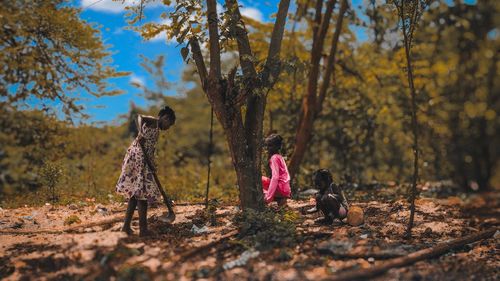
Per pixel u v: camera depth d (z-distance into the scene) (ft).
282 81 37.17
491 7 37.11
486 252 17.49
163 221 19.52
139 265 14.85
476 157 43.62
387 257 16.15
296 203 26.91
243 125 20.71
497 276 14.98
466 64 38.88
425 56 38.17
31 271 15.57
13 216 25.05
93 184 37.63
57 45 35.78
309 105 33.47
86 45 36.52
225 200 30.91
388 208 24.86
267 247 16.94
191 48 20.30
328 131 40.70
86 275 14.51
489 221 22.24
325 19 32.83
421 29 36.47
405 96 39.68
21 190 34.47
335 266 15.38
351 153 40.93
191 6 20.22
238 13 20.93
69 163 42.83
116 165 46.21
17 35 33.17
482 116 41.19
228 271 14.96
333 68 38.81
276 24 20.85
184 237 18.78
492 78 39.42
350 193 33.53
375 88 40.14
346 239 17.38
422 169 42.24
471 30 38.19
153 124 18.81
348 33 39.11
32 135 37.96
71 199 30.40
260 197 20.56
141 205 18.74
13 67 32.89
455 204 28.17
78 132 44.09
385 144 41.86
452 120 41.52
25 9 32.73
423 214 23.32
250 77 19.88
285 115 39.58
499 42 36.78
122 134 51.57
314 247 17.03
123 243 16.76
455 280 14.60
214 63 19.90
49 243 18.13
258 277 14.44
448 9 36.65
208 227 20.56
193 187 40.63
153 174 18.78
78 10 35.60
